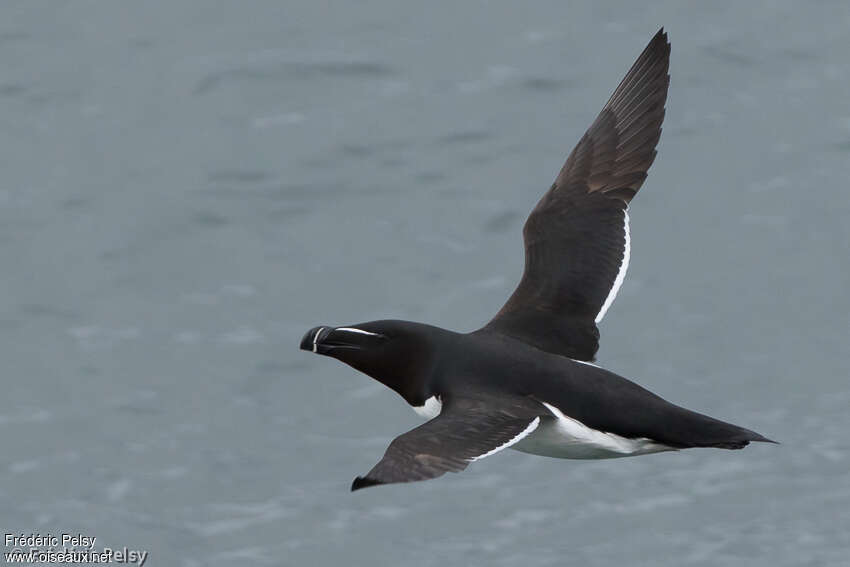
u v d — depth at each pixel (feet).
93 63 99.14
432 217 82.74
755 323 73.36
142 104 94.48
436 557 58.65
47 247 80.53
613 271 42.50
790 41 99.96
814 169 87.10
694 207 83.51
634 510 60.95
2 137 91.71
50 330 73.72
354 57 98.63
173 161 88.22
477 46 99.96
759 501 61.26
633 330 72.90
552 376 38.58
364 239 80.94
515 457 64.34
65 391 69.21
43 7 106.01
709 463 63.82
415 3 105.19
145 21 103.91
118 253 79.92
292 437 65.67
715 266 78.13
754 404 67.46
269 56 98.84
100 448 65.62
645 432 37.73
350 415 66.85
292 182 85.81
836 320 73.46
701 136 90.48
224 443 65.62
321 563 58.70
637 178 43.70
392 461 34.58
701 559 58.03
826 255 78.89
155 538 60.29
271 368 70.28
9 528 60.70
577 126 91.09
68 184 86.33
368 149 88.84
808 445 64.39
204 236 81.41
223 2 106.11
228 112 93.25
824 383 68.74
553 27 101.91
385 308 75.36
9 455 65.21
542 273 42.52
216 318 74.43
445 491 62.49
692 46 99.25
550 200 43.80
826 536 58.90
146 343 72.59
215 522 61.16
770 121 91.91
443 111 92.53
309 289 76.84
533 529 59.88
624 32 101.04
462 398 37.96
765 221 82.12
